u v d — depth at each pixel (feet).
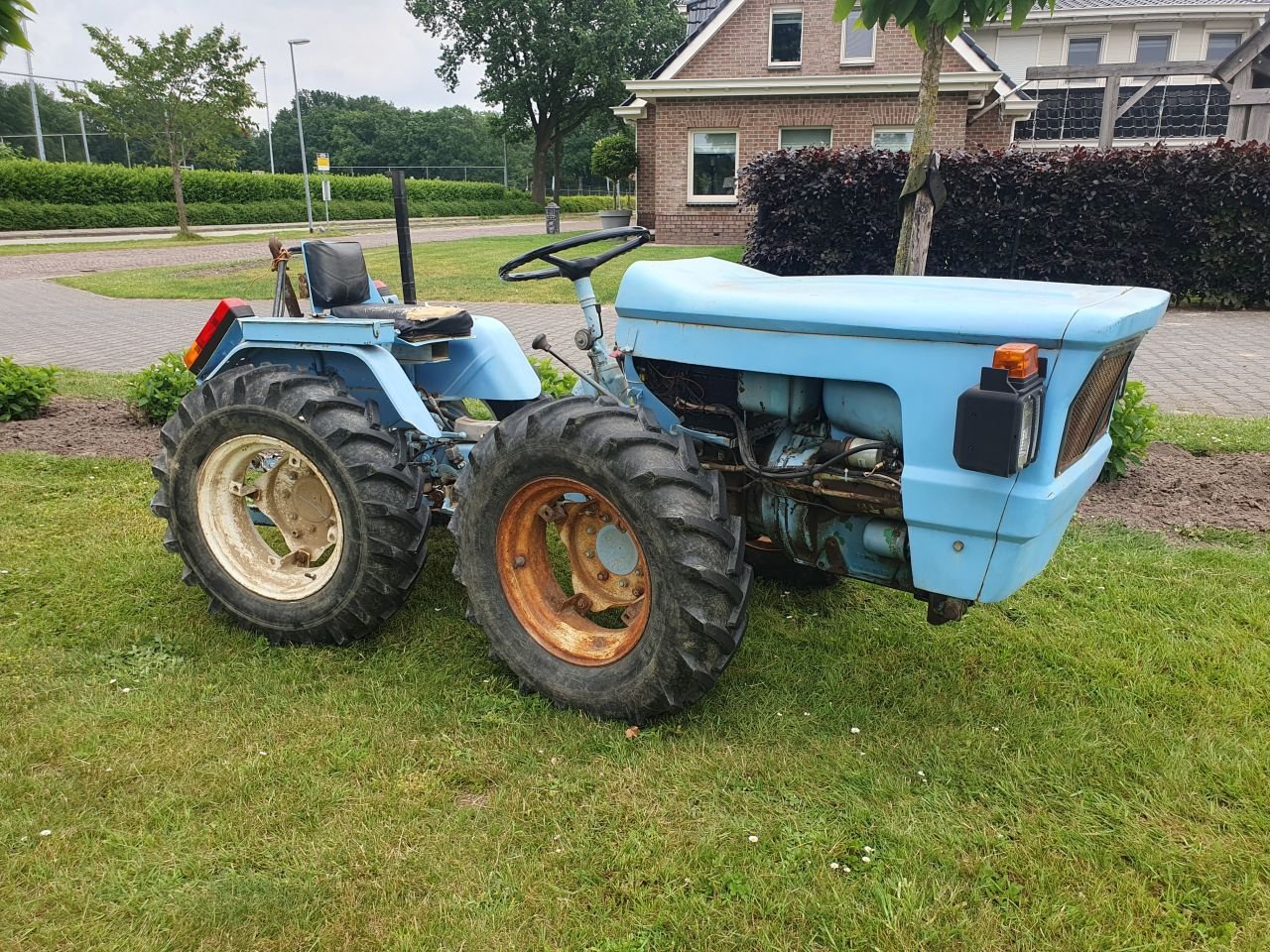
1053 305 7.48
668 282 9.07
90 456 18.60
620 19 123.65
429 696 9.54
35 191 100.58
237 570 11.00
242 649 10.66
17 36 11.70
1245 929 6.54
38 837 7.45
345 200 140.05
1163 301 8.29
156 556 13.29
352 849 7.29
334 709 9.32
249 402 10.38
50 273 61.36
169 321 40.22
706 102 63.72
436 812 7.77
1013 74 81.87
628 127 129.90
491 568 9.52
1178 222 36.55
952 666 10.21
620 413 8.75
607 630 9.53
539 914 6.69
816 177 39.50
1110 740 8.77
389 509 9.87
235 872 7.10
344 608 10.24
